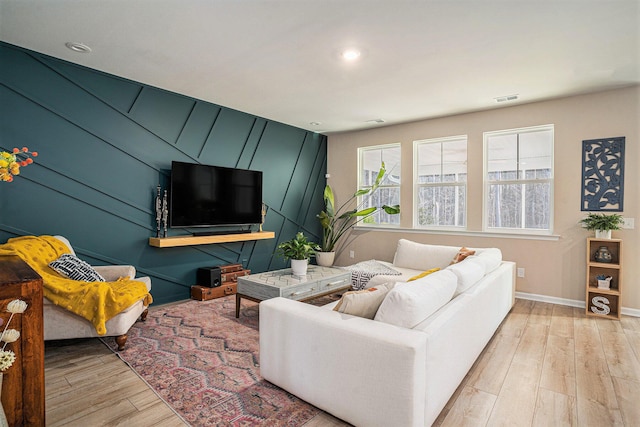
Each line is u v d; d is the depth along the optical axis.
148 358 2.56
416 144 5.25
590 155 3.88
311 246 3.71
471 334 2.27
